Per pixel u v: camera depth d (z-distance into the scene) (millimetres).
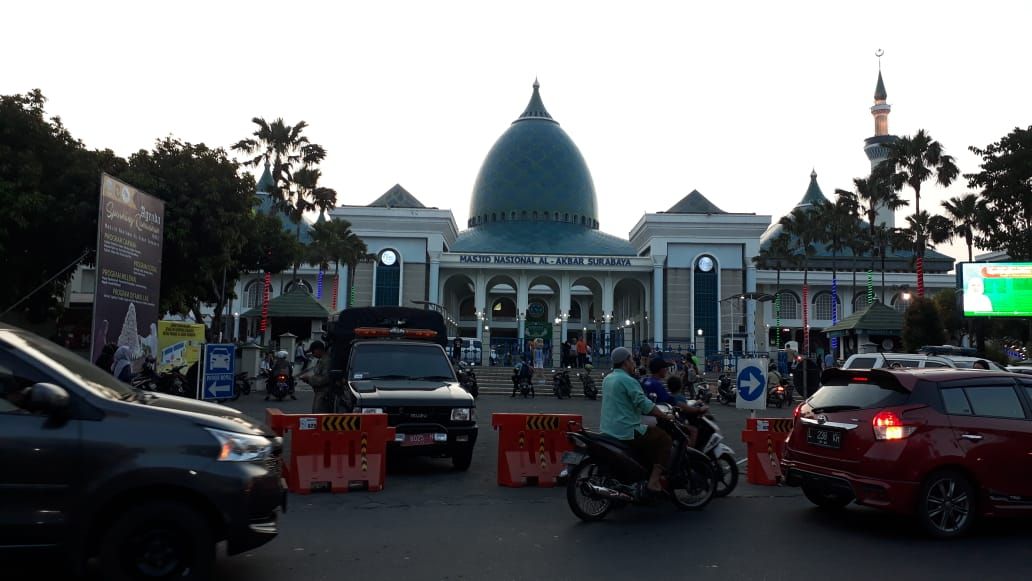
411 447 10703
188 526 5043
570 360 39344
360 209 57938
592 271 60031
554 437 10477
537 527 7727
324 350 13703
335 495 9414
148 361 18641
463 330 73188
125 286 18406
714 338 57938
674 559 6484
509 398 28922
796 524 7988
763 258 58719
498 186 70812
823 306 66625
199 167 24938
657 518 8250
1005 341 41750
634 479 7992
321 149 38688
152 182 23891
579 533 7465
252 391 27234
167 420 5180
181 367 21625
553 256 59125
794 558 6559
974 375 7848
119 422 5062
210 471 5105
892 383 7730
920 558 6590
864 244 54281
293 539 7070
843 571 6152
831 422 7820
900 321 36375
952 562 6469
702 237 58938
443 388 11469
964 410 7590
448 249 63344
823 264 70500
